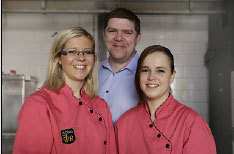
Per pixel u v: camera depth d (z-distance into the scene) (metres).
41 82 4.56
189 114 1.34
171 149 1.30
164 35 4.60
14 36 4.61
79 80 1.45
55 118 1.29
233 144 3.33
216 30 4.06
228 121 3.45
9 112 3.94
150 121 1.40
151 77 1.37
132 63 1.91
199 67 4.55
